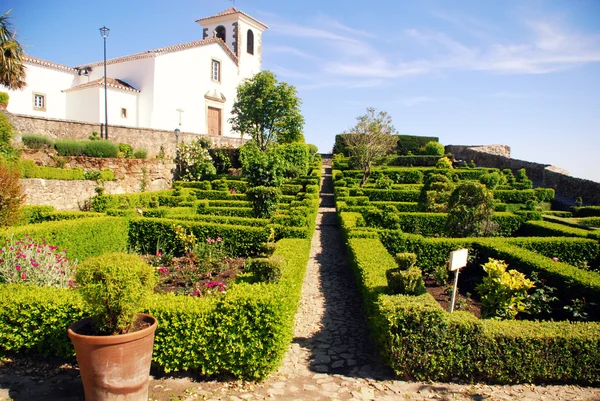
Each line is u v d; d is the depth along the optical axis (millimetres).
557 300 6957
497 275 6312
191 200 18234
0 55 13867
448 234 11789
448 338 4812
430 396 4527
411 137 43375
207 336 4738
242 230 10852
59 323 4973
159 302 4926
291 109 30719
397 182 29500
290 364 5301
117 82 27688
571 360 4773
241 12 35938
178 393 4457
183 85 30125
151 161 22750
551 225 13039
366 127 27609
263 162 17422
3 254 6363
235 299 4758
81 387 4520
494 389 4707
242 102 30422
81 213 11938
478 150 40125
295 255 8227
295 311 6445
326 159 44469
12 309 4988
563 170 30312
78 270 4004
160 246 11281
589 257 9641
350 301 7848
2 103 17578
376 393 4574
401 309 4875
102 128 21844
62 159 17906
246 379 4816
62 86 27297
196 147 26812
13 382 4590
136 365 3971
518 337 4777
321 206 21812
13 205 9570
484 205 11414
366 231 10352
